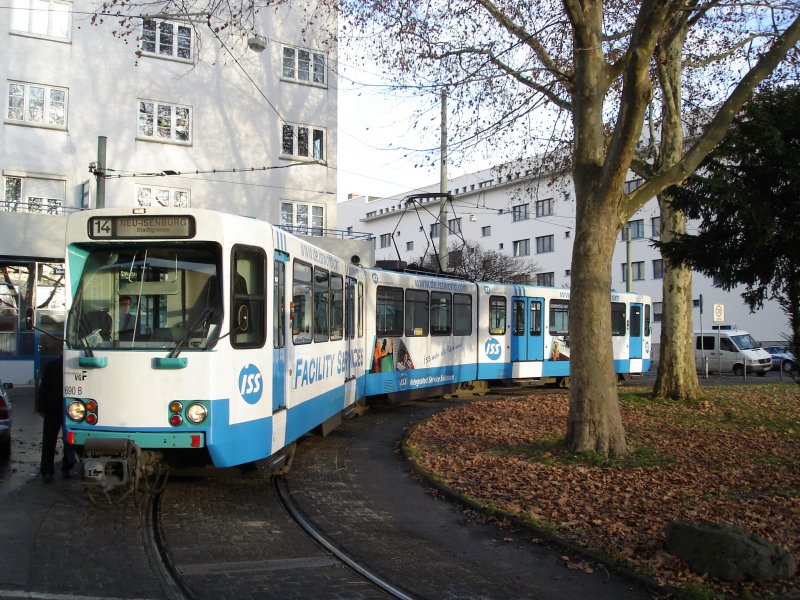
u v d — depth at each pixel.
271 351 7.79
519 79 12.52
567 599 5.23
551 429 12.38
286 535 6.70
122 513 7.23
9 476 8.95
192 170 25.31
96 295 7.12
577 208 9.93
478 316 19.77
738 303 41.06
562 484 8.44
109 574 5.46
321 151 27.94
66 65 23.45
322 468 9.90
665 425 12.70
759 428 12.38
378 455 11.06
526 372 21.27
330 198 28.00
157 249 7.13
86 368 6.87
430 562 6.04
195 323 6.93
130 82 24.36
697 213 9.85
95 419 6.82
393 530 7.00
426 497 8.41
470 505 7.83
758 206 8.90
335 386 11.61
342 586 5.38
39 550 5.98
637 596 5.30
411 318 16.95
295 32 27.33
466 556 6.23
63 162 23.34
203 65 25.61
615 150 9.13
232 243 7.12
